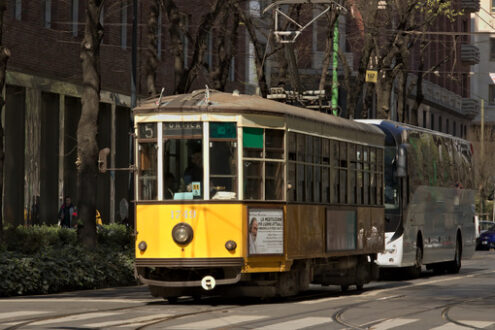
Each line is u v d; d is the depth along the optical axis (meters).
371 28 56.88
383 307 26.86
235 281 26.83
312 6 50.25
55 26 50.53
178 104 27.31
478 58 120.31
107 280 36.25
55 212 50.81
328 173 30.89
